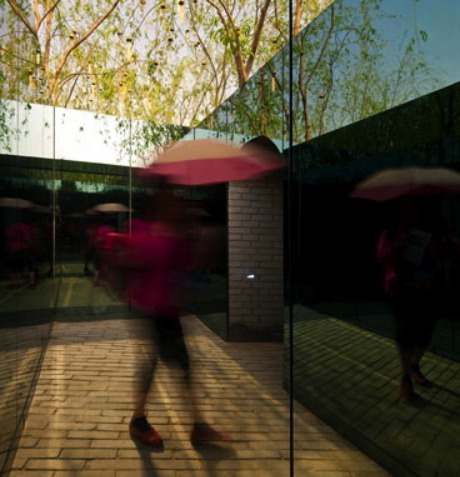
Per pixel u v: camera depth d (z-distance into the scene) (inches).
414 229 93.2
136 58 158.1
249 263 183.3
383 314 101.0
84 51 159.6
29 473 93.7
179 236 121.0
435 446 87.9
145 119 167.5
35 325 136.6
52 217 194.1
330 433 111.1
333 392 115.8
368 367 105.2
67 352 162.6
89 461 97.4
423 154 91.0
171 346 121.6
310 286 129.9
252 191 185.2
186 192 126.8
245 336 175.5
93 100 169.8
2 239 86.7
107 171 173.9
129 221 123.9
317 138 128.7
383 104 101.5
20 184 106.4
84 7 152.1
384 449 98.9
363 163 108.5
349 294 112.7
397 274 96.0
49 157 179.6
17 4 100.0
